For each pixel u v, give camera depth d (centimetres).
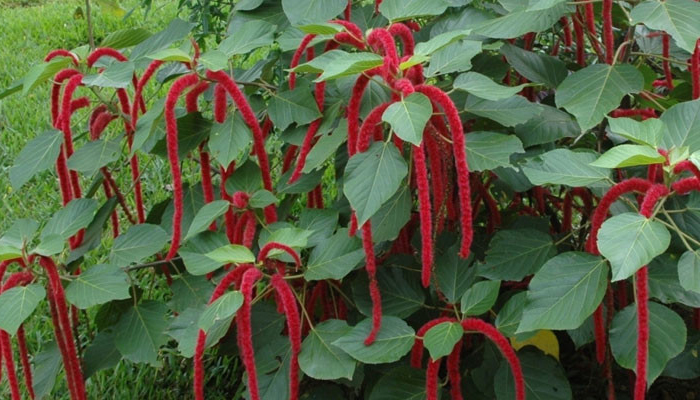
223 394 345
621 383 303
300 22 245
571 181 208
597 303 203
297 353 223
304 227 250
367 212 192
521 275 239
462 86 220
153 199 467
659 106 257
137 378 343
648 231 179
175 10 775
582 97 230
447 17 266
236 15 278
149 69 242
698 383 312
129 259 249
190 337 235
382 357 213
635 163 187
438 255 266
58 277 235
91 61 257
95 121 272
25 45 740
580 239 276
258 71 277
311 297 269
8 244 237
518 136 248
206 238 247
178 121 252
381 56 214
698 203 212
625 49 258
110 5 355
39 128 558
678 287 220
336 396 262
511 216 319
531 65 260
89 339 330
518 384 215
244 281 204
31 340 369
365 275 253
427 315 263
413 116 181
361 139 201
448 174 250
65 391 337
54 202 478
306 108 245
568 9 241
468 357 271
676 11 212
